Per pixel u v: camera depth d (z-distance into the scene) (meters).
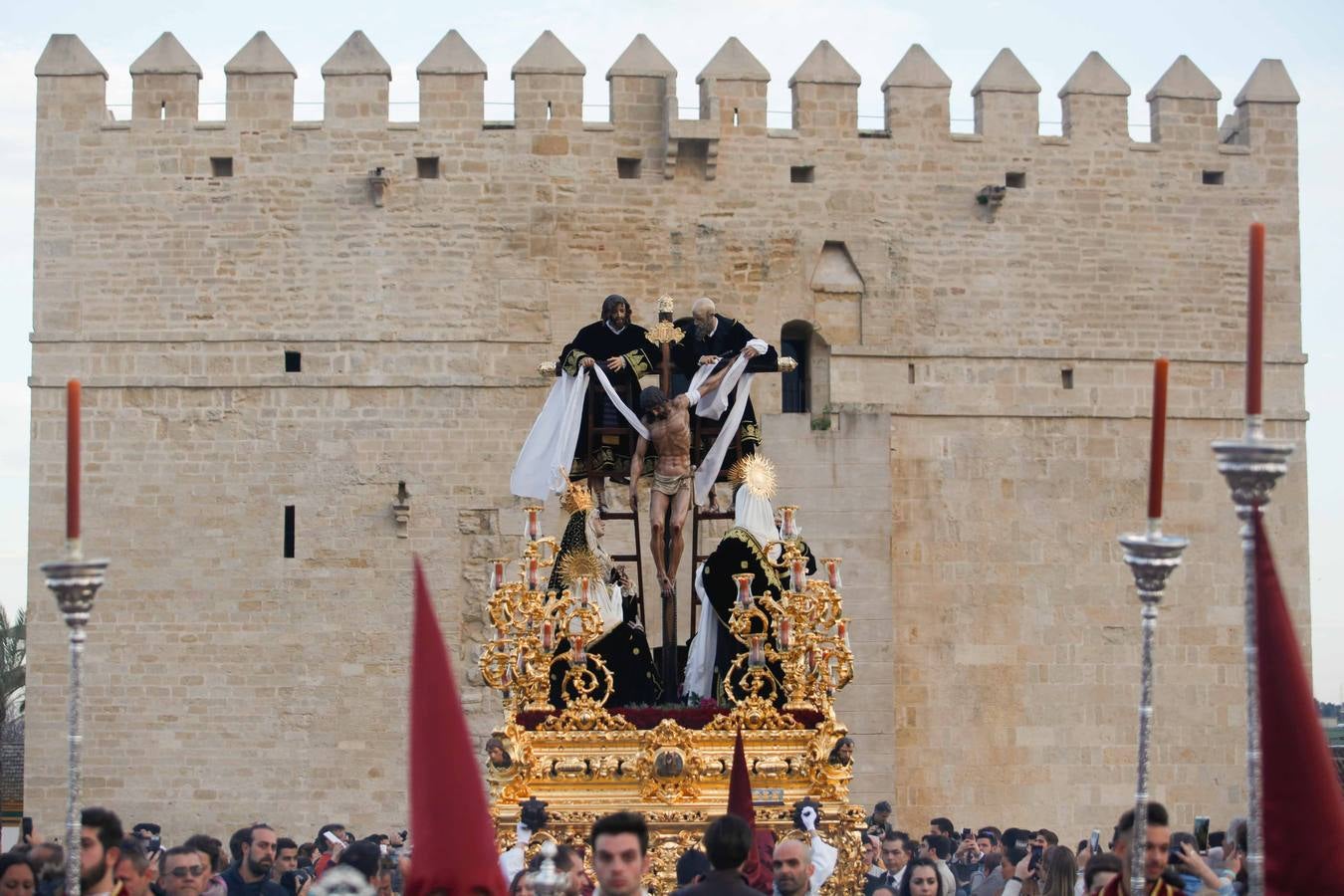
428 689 23.12
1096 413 104.31
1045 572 103.31
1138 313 105.44
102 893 30.67
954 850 72.19
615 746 38.62
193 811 97.81
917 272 103.75
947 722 101.75
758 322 102.50
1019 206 104.75
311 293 100.62
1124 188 105.75
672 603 41.53
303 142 101.25
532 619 39.25
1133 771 102.56
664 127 102.50
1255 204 106.88
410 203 101.12
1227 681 103.56
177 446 99.81
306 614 98.94
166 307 100.62
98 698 98.12
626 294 101.94
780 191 103.06
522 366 100.69
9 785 116.00
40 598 98.62
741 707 38.75
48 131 101.25
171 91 101.62
